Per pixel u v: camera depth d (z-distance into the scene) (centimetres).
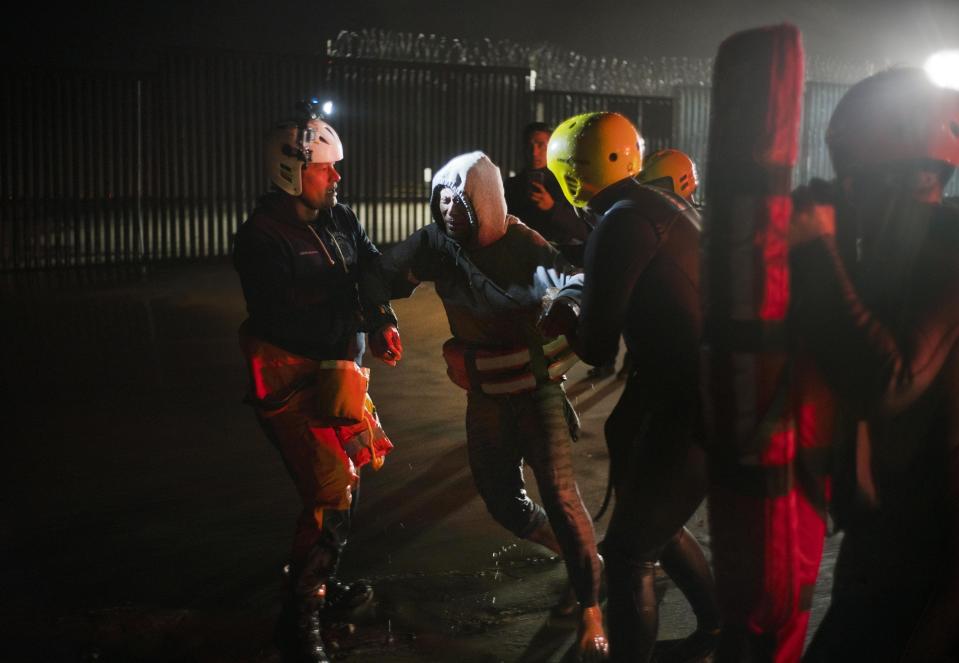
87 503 457
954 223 211
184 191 1241
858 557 235
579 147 279
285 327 324
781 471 203
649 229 260
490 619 352
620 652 279
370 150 1345
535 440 324
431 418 600
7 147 1134
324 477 324
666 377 265
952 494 219
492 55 2522
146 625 346
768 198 188
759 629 213
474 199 312
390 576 388
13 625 345
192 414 601
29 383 666
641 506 271
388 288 341
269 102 1273
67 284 1060
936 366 207
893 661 227
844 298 205
